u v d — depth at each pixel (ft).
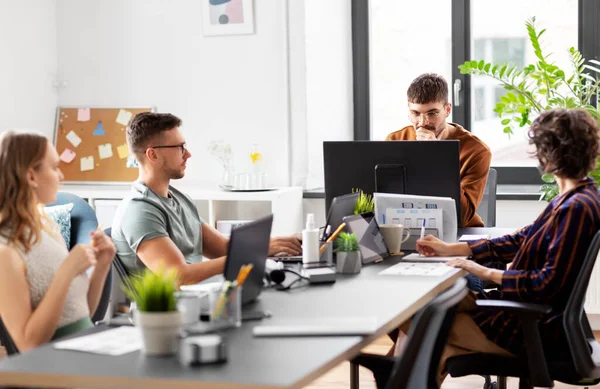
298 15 17.24
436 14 17.88
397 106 18.34
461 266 9.54
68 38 18.92
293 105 17.46
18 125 18.03
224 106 17.97
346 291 8.27
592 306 15.64
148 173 10.60
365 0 18.24
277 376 5.49
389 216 10.87
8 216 7.89
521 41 17.47
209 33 17.92
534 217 16.16
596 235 8.59
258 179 16.94
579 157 9.04
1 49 17.54
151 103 18.45
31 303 7.88
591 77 15.60
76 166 18.72
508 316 9.21
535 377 8.80
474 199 13.05
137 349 6.29
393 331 10.48
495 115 17.69
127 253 10.24
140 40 18.44
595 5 16.85
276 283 8.57
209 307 7.21
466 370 9.11
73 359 6.06
